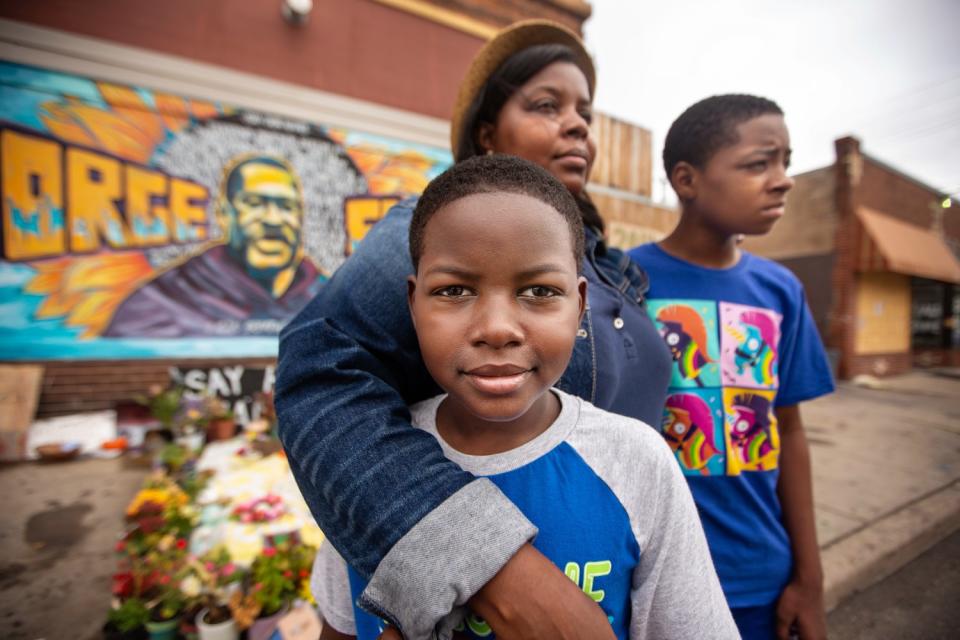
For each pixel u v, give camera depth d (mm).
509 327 527
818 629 1146
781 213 1138
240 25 4902
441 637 463
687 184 1233
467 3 5996
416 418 706
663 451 661
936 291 11367
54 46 4223
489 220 533
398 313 686
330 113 5254
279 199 5082
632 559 624
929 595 2562
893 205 9812
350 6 5398
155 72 4539
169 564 2084
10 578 2371
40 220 4297
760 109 1105
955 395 7828
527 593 456
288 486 3049
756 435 1211
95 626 2045
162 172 4645
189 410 4160
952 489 3715
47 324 4328
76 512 3039
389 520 486
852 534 2979
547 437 642
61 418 4258
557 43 1085
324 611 769
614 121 6793
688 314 1223
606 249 1033
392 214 797
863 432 5438
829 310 9172
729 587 1128
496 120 1031
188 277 4766
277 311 5102
